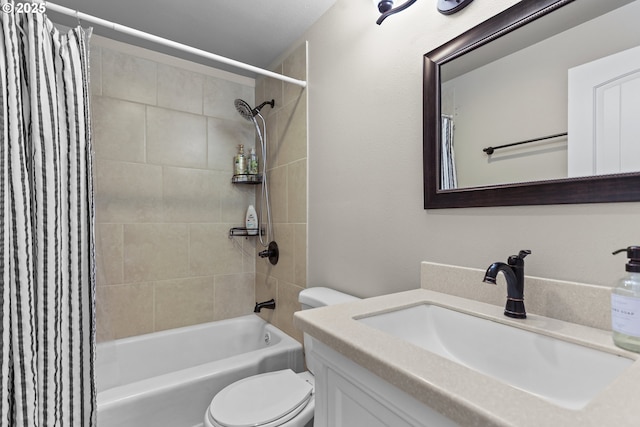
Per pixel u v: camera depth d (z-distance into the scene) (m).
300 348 1.76
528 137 0.82
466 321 0.83
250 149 2.36
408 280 1.18
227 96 2.28
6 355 0.94
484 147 0.92
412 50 1.17
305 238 1.79
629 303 0.57
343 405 0.67
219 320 2.22
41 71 1.07
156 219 2.00
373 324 0.81
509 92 0.87
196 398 1.38
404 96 1.20
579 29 0.74
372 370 0.55
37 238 1.03
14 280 0.98
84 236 1.16
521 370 0.70
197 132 2.15
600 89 0.70
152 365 1.89
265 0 1.54
